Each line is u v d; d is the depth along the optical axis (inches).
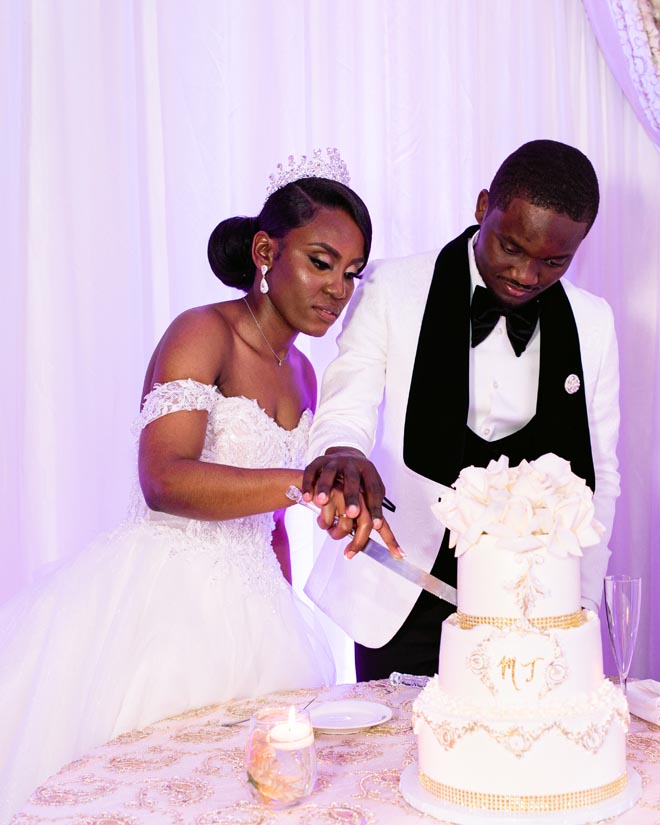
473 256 93.7
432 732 51.3
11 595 124.5
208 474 76.8
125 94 125.6
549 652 50.1
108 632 78.8
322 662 89.8
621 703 51.5
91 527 124.5
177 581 81.2
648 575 138.3
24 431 122.9
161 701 76.1
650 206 137.5
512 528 50.9
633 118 137.0
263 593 84.4
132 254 126.7
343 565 93.3
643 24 130.0
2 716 78.8
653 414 137.6
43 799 53.0
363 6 129.2
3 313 126.0
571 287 97.7
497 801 49.3
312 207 86.3
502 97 134.3
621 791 51.6
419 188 131.6
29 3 121.5
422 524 91.0
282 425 93.8
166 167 123.8
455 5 131.2
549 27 134.5
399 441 92.7
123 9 125.0
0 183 125.2
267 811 50.8
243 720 67.4
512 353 93.3
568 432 92.2
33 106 121.8
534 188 78.8
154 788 54.4
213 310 88.7
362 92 129.6
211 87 125.2
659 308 136.9
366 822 49.3
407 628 92.9
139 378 126.5
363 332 93.7
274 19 127.6
